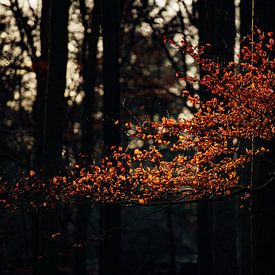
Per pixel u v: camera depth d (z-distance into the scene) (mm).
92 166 8109
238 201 13352
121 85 24641
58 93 13977
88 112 19828
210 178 7848
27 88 23141
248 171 10617
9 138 23875
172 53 22078
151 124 7684
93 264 31828
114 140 13492
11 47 21594
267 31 8258
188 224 35844
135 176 7828
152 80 24312
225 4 12719
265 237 8211
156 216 38281
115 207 13914
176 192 7969
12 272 22609
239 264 13477
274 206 8195
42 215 13219
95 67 20406
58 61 14016
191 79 7641
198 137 7660
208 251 17719
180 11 19422
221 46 12617
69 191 8078
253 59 7434
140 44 25594
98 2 20000
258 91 7250
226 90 7340
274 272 8172
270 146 7988
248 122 7516
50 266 13297
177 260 34562
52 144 13680
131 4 20531
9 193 8359
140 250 34969
